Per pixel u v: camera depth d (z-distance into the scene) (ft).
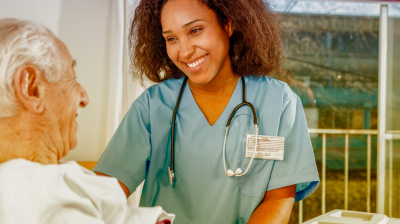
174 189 4.39
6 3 8.74
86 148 9.47
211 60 4.05
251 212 4.26
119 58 8.88
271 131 4.35
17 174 2.10
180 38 3.95
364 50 16.16
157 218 2.68
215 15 4.03
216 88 4.44
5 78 2.17
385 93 11.58
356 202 18.60
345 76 16.40
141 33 4.65
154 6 4.47
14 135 2.27
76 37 9.35
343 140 17.44
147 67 4.78
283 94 4.50
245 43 4.39
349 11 15.51
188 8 3.89
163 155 4.45
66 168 2.30
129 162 4.33
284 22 15.67
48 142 2.36
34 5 8.93
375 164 18.31
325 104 16.66
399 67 12.35
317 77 16.39
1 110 2.21
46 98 2.31
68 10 9.29
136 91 8.75
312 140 17.07
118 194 2.42
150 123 4.51
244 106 4.46
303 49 16.01
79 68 9.37
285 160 4.30
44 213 2.06
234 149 4.35
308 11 15.14
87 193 2.24
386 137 11.64
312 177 4.23
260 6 4.51
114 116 8.82
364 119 16.87
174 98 4.60
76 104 2.49
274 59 4.64
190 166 4.36
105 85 9.47
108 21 9.45
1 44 2.18
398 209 12.37
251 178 4.29
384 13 11.41
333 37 15.98
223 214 4.29
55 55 2.34
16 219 2.00
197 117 4.46
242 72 4.52
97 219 2.20
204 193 4.33
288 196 4.26
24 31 2.23
